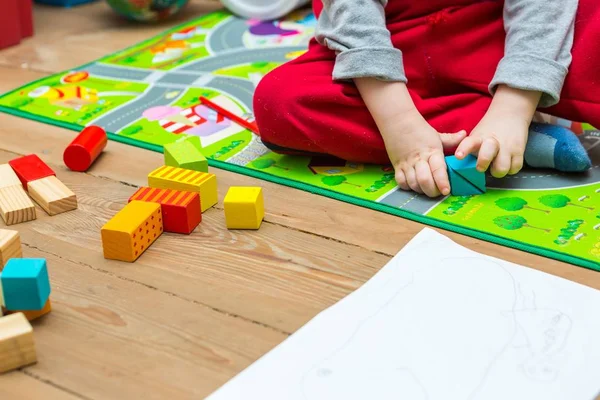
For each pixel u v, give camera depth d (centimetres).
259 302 82
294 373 69
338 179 108
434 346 72
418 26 117
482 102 113
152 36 179
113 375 72
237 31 178
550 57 105
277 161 115
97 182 109
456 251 87
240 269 88
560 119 122
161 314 80
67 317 80
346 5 111
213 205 102
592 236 91
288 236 94
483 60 115
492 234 92
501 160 99
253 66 155
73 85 147
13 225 98
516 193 102
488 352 71
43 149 121
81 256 91
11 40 173
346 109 109
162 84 147
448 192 100
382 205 100
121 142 123
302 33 175
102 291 84
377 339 73
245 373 70
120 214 91
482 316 76
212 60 159
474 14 116
